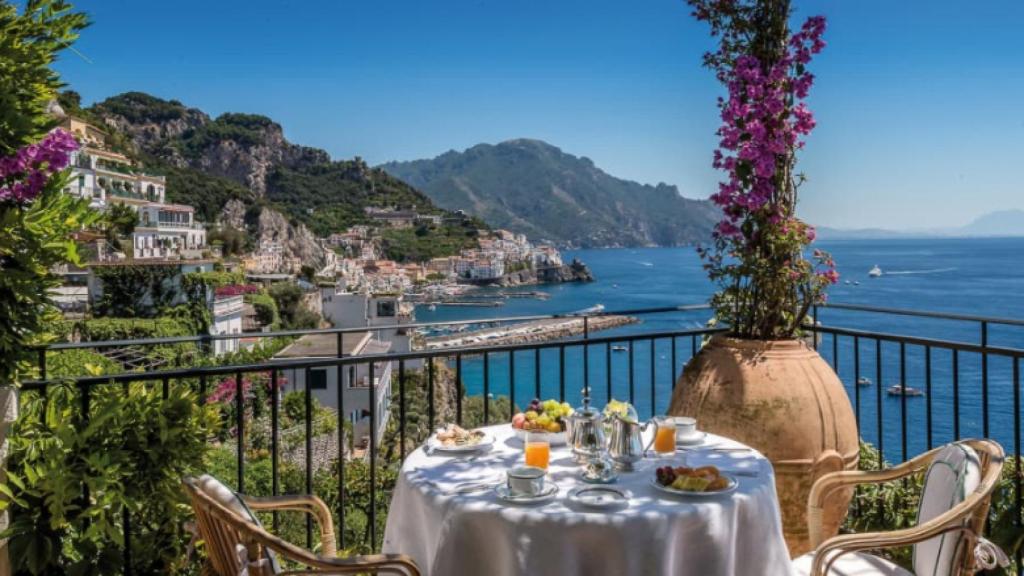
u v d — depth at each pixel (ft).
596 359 187.32
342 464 10.80
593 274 607.78
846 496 11.91
